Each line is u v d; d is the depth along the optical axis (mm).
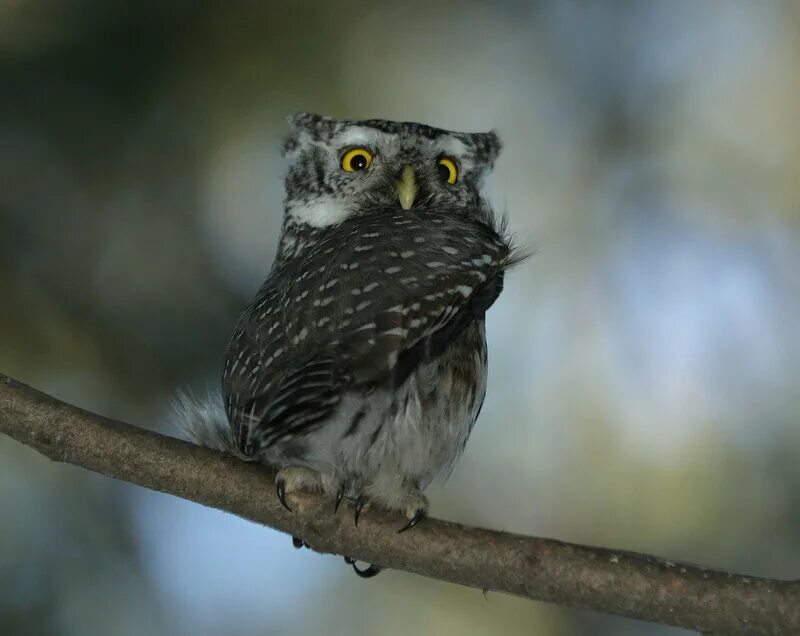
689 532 12047
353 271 8688
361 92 12484
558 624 12039
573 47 13914
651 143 13930
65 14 11109
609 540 12258
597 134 13930
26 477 11242
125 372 11203
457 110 13539
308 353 8141
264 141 11688
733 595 7500
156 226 11422
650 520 12250
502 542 8094
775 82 14148
